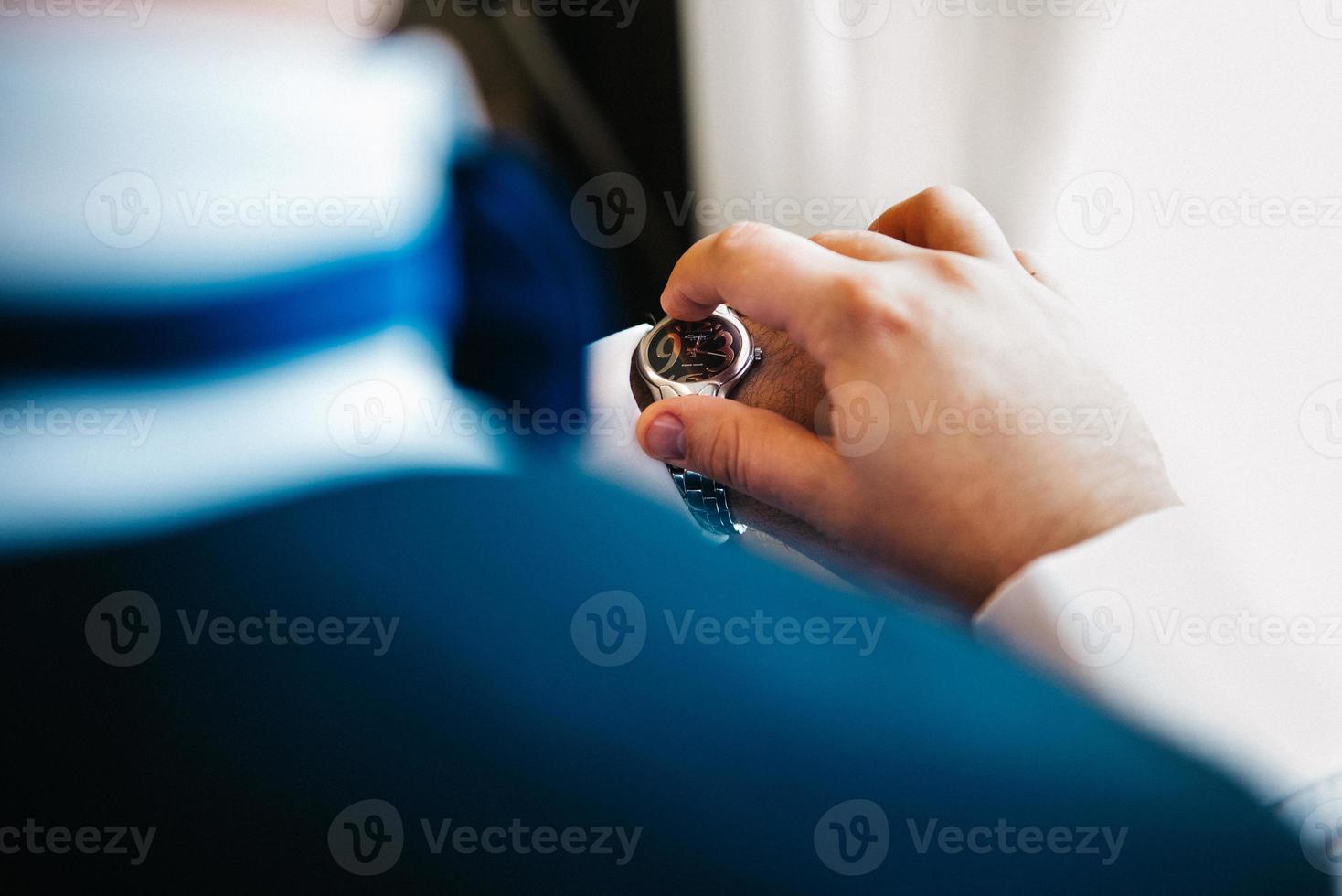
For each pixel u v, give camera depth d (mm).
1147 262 1018
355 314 664
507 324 728
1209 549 622
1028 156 1071
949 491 635
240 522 552
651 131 1080
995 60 1052
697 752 528
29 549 545
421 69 775
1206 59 969
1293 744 579
